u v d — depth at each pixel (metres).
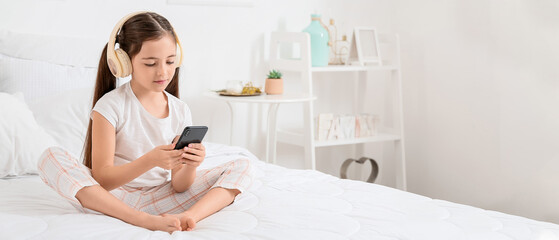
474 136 3.13
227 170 1.69
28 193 1.66
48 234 1.31
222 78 3.14
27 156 1.96
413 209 1.65
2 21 2.56
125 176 1.53
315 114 3.48
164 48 1.55
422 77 3.41
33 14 2.63
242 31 3.17
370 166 3.69
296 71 3.20
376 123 3.38
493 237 1.44
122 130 1.63
